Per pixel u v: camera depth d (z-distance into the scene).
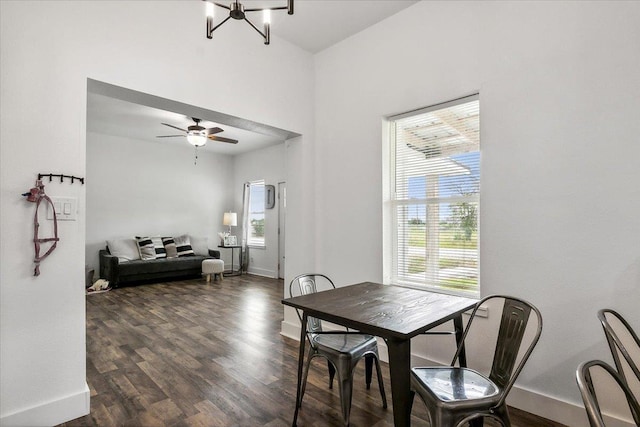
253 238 7.84
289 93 3.33
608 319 1.88
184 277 6.89
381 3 2.77
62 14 2.02
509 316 1.67
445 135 2.70
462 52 2.49
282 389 2.38
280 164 7.09
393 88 2.91
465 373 1.69
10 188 1.84
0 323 1.81
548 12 2.10
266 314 4.29
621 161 1.85
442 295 2.18
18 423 1.84
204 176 7.78
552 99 2.08
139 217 6.83
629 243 1.82
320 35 3.23
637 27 1.81
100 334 3.50
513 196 2.22
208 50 2.71
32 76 1.91
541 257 2.11
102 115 5.11
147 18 2.37
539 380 2.10
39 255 1.93
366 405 2.20
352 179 3.22
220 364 2.78
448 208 2.69
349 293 2.24
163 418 2.02
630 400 1.01
